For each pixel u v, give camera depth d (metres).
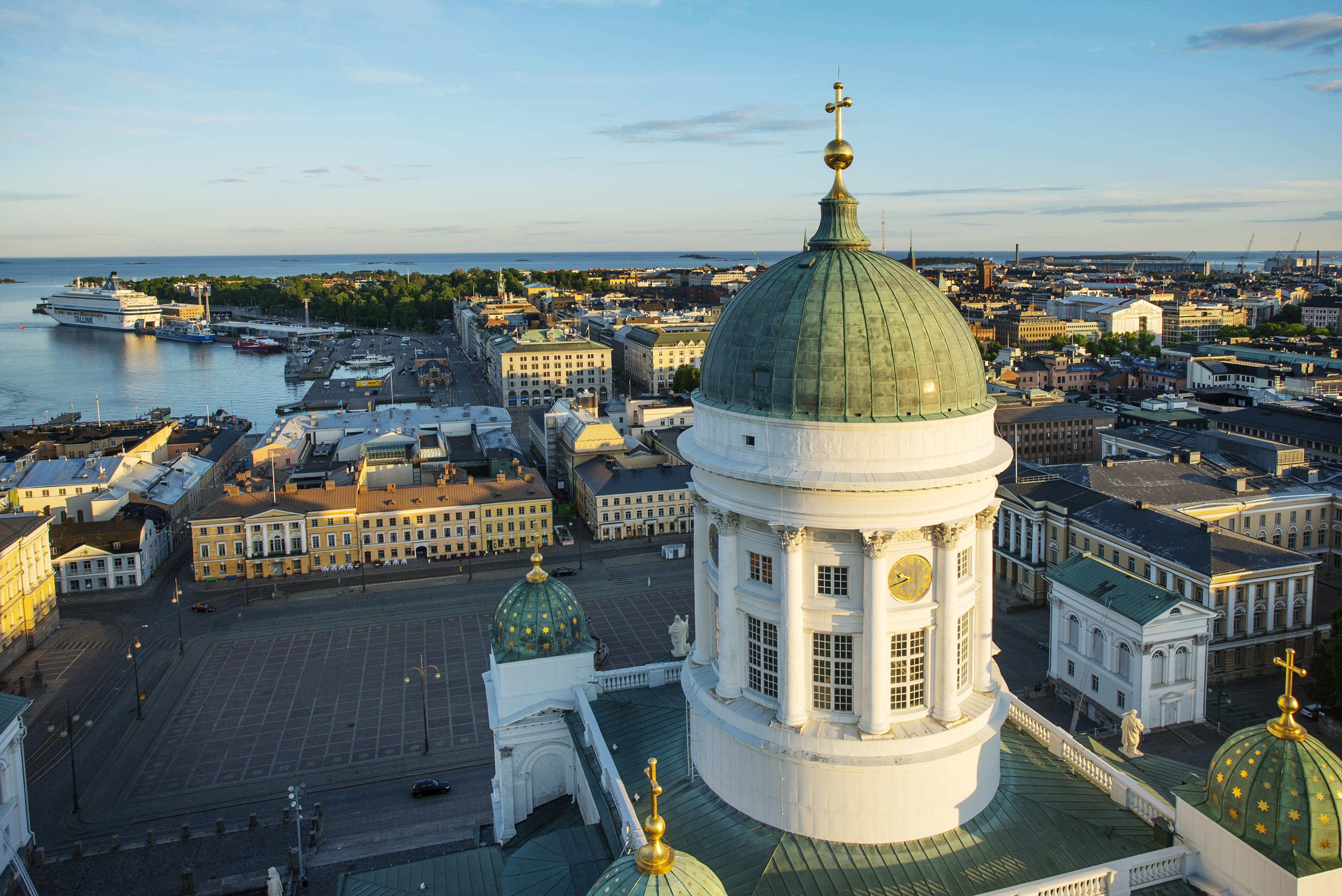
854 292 48.41
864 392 47.59
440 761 116.75
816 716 51.78
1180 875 48.16
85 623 165.38
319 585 183.25
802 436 48.00
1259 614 132.00
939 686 51.12
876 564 48.41
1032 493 166.38
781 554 50.38
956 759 50.69
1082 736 69.94
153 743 122.56
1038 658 141.88
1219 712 122.75
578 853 58.25
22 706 97.25
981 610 54.03
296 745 121.38
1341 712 115.06
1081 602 125.12
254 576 188.25
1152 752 112.81
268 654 150.62
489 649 150.75
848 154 51.41
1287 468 185.00
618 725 68.19
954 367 49.16
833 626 50.03
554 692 73.44
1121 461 186.62
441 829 102.25
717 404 51.44
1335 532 168.75
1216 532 137.75
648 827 39.53
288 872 94.56
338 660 147.75
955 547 49.84
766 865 49.56
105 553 182.00
